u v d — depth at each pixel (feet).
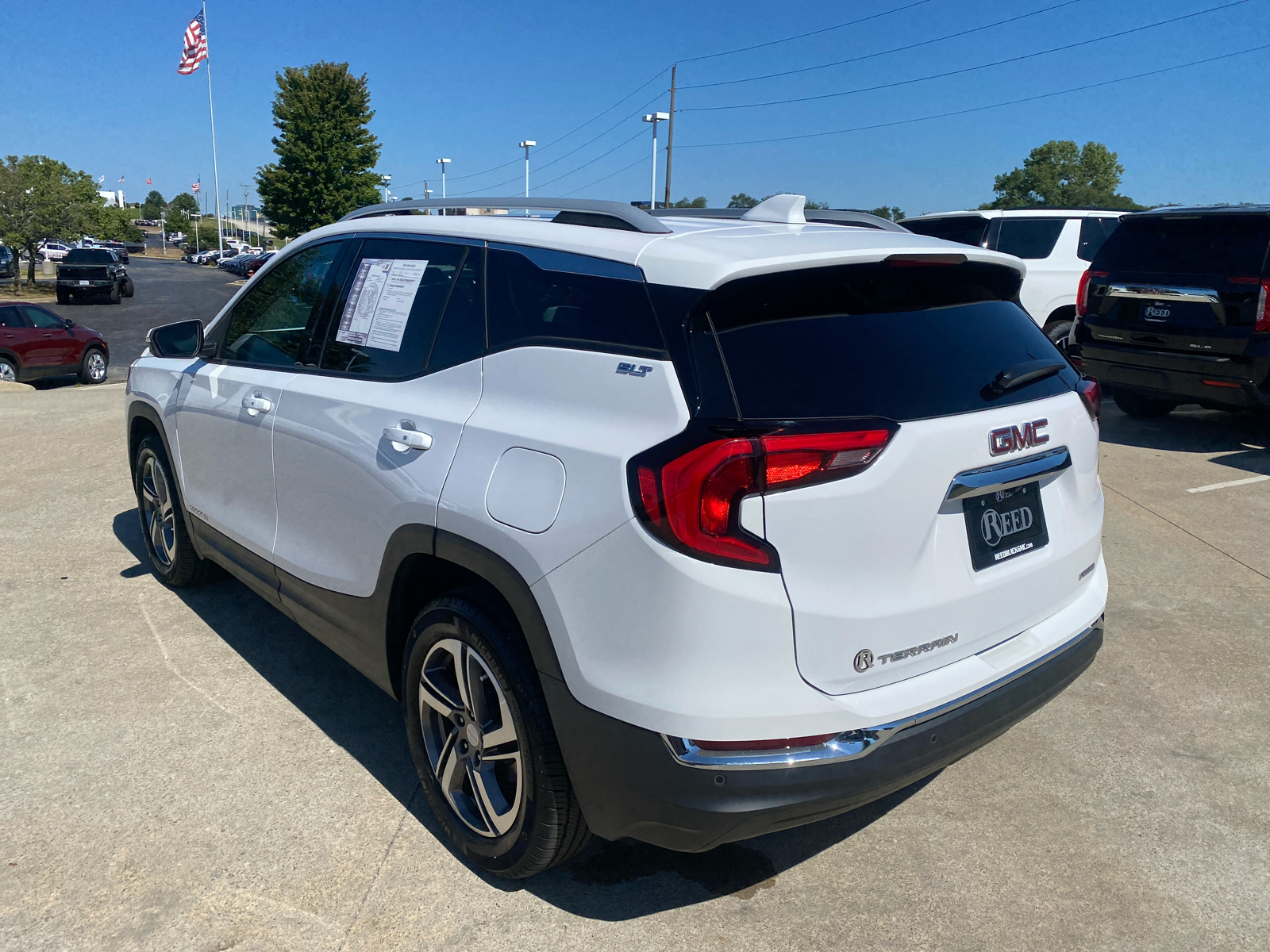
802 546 6.80
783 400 6.90
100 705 11.74
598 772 7.33
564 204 8.89
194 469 13.41
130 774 10.26
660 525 6.76
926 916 8.36
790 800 6.86
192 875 8.68
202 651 13.32
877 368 7.39
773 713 6.81
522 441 7.86
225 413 12.17
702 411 6.85
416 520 8.68
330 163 189.47
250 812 9.66
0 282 152.35
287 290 11.90
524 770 7.94
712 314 7.15
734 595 6.66
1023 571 8.33
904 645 7.37
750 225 9.06
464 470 8.27
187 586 15.51
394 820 9.61
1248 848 9.33
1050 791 10.33
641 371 7.25
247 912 8.23
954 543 7.70
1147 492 21.54
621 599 6.98
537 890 8.63
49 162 151.53
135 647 13.39
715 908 8.45
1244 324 23.65
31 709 11.61
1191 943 8.04
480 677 8.41
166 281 182.60
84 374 54.70
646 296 7.47
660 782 6.95
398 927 8.10
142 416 14.92
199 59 186.60
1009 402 8.13
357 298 10.58
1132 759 10.94
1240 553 17.61
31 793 9.87
